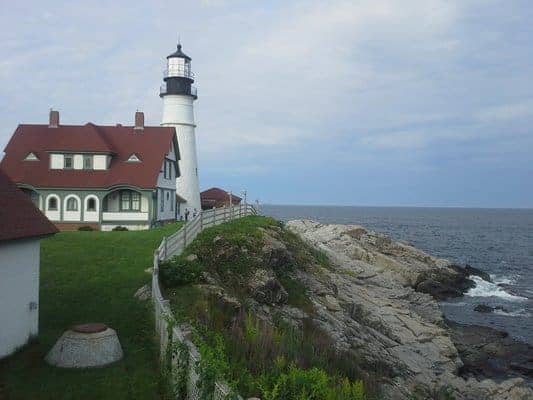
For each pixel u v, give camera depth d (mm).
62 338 12812
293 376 10125
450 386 21953
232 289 21156
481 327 34781
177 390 10539
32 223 14031
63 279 19703
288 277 27000
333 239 49875
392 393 18203
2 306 12820
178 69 53219
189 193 53562
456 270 53406
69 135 43625
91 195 41281
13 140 44156
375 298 32625
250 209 40062
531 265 69375
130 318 15836
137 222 41469
